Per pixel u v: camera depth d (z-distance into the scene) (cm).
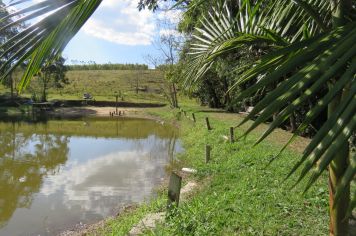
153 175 1382
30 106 4475
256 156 1041
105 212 997
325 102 122
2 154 1873
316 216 555
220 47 321
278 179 762
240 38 297
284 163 920
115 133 2745
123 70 8000
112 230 739
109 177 1384
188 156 1512
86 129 2980
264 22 312
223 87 2891
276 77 137
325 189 643
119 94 5819
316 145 117
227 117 2517
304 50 139
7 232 882
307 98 123
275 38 287
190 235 535
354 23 138
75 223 927
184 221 564
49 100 4922
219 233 529
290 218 553
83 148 2067
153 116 3928
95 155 1844
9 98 4572
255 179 790
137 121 3588
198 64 337
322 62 126
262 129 1570
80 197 1143
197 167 1138
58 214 995
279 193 664
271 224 536
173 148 1933
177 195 639
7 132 2731
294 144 1225
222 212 602
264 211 588
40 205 1072
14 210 1032
